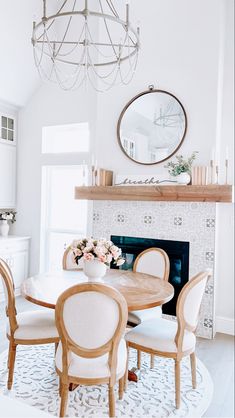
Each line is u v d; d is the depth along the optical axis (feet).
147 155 12.30
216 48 11.07
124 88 12.85
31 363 8.89
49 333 7.48
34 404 7.00
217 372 8.71
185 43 11.60
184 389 7.84
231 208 11.56
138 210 12.42
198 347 10.30
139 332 7.43
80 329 5.84
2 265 7.38
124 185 12.51
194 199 10.82
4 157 15.29
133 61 12.59
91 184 14.25
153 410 6.99
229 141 11.67
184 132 11.55
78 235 15.19
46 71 14.89
